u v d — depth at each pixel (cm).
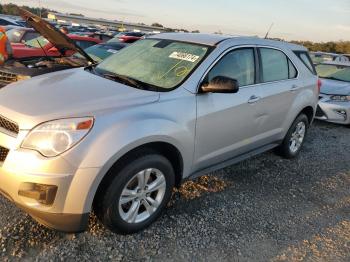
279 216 405
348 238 381
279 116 502
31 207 283
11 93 342
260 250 340
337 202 461
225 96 398
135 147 307
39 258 293
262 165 542
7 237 310
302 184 498
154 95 342
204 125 374
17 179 280
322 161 600
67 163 278
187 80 368
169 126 332
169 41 438
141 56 427
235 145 434
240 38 444
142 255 312
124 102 323
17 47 885
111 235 331
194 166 383
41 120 288
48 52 910
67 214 287
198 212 389
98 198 307
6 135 295
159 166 333
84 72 416
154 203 345
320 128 826
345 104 825
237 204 418
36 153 280
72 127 286
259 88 452
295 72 536
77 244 314
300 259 335
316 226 396
